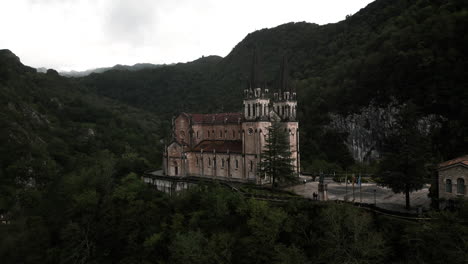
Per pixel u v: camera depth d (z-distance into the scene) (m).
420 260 39.19
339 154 137.25
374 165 108.44
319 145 145.62
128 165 108.31
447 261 36.97
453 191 49.22
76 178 84.56
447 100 102.88
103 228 68.75
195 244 48.97
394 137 116.44
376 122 130.38
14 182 96.38
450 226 38.69
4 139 107.94
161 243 59.44
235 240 51.34
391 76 125.31
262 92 80.69
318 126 153.88
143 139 177.75
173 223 61.12
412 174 53.44
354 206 53.06
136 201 74.19
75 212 72.00
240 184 79.00
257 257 48.44
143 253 59.81
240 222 56.91
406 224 47.22
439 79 107.62
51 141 131.38
